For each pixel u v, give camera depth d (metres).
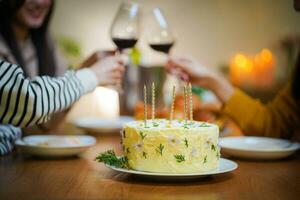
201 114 2.50
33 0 2.66
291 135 2.33
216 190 1.33
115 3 4.46
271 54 4.38
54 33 4.46
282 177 1.51
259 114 2.32
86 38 4.49
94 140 1.97
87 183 1.40
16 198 1.24
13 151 1.92
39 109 1.57
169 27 2.37
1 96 1.54
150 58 4.32
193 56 4.50
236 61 4.27
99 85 1.93
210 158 1.39
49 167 1.62
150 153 1.37
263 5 4.43
